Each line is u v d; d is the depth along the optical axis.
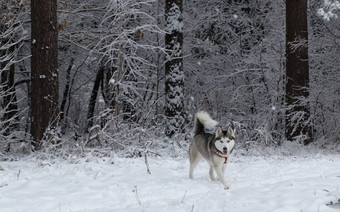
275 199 5.43
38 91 11.81
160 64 18.56
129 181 7.40
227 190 6.44
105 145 11.77
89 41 17.36
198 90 19.53
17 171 8.33
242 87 18.28
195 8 19.69
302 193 5.62
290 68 14.24
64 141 11.29
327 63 16.05
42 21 11.84
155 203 5.66
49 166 9.01
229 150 7.08
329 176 7.31
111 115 12.79
